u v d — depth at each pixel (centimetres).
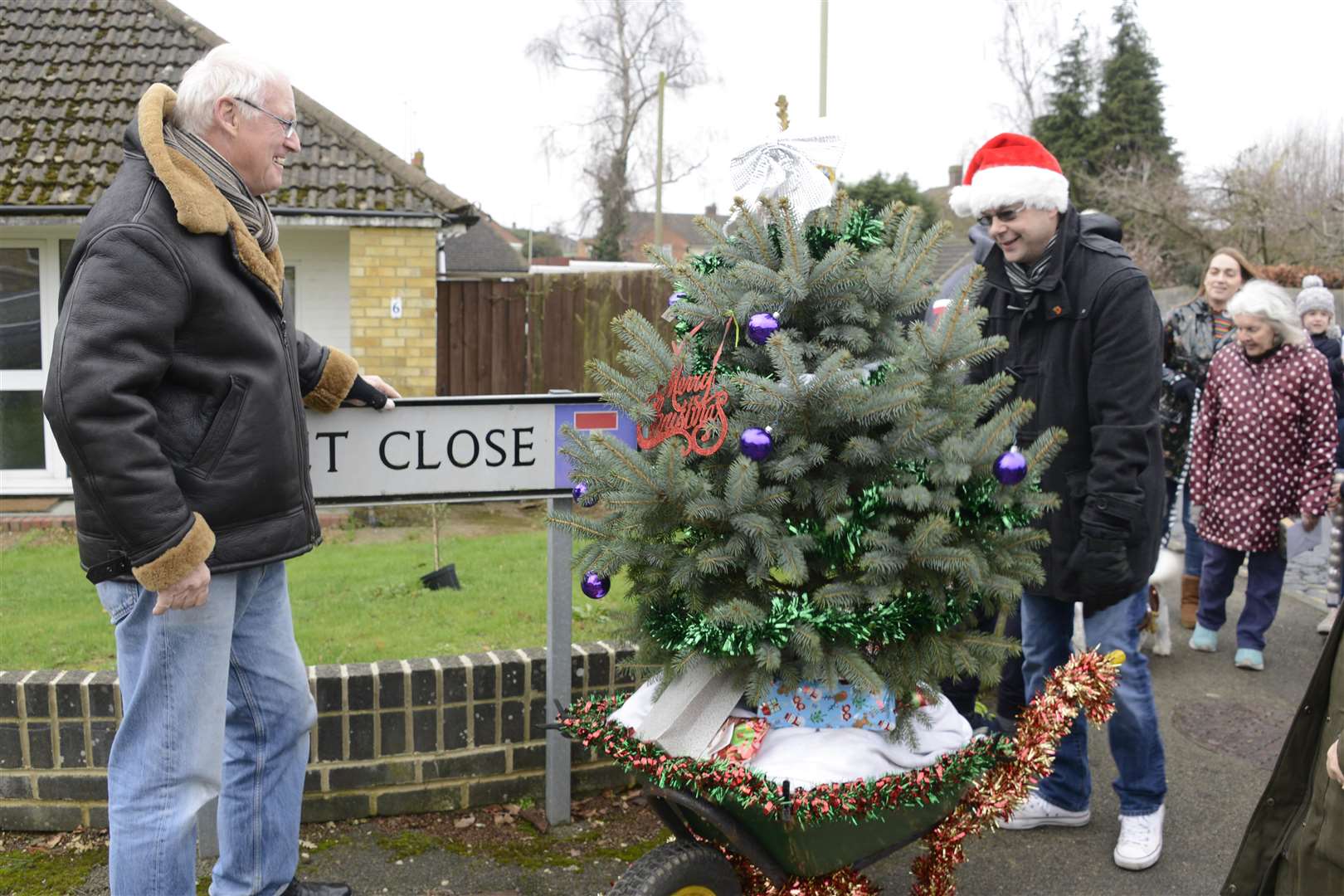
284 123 270
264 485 259
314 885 309
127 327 230
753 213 267
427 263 930
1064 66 3944
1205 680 521
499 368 1084
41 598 535
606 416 342
